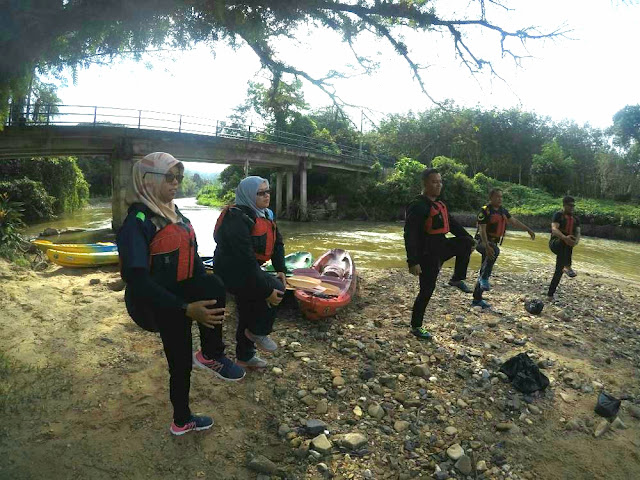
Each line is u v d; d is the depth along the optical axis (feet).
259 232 11.01
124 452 8.91
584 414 11.94
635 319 21.94
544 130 164.86
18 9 13.00
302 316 18.43
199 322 7.64
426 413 11.27
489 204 20.58
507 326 18.61
